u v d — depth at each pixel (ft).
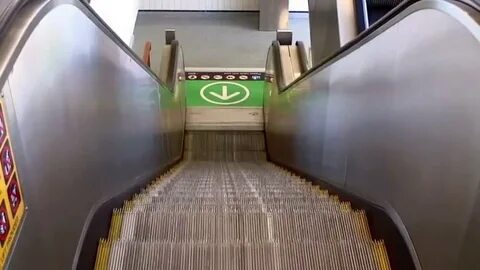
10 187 3.56
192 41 36.55
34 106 4.19
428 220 4.86
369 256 5.91
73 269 5.08
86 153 5.97
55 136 4.78
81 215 5.61
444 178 4.54
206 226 6.84
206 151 25.82
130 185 8.88
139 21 39.75
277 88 20.75
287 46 26.17
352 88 8.45
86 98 6.04
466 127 4.13
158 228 6.75
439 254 4.56
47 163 4.50
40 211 4.25
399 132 5.90
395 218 5.83
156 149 13.38
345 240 6.31
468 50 4.07
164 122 15.75
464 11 4.15
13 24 3.92
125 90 8.61
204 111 27.73
